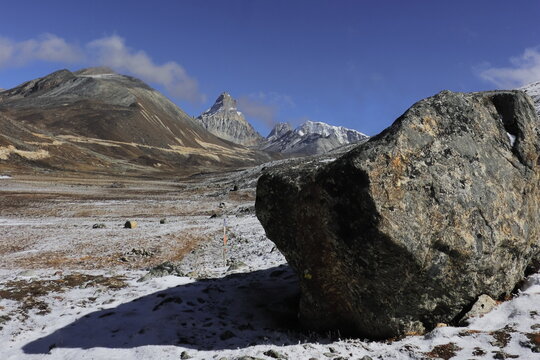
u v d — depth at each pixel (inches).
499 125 344.2
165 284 480.1
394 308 295.4
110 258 871.7
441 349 259.1
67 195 2325.3
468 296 304.7
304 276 340.2
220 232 1139.9
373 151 283.9
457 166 303.3
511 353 242.1
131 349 308.7
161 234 1153.4
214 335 335.9
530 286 334.3
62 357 304.8
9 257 891.4
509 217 319.3
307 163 361.4
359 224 283.9
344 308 321.7
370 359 261.1
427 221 282.0
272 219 354.3
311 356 272.1
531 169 341.4
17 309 409.7
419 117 305.4
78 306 419.8
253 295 441.1
